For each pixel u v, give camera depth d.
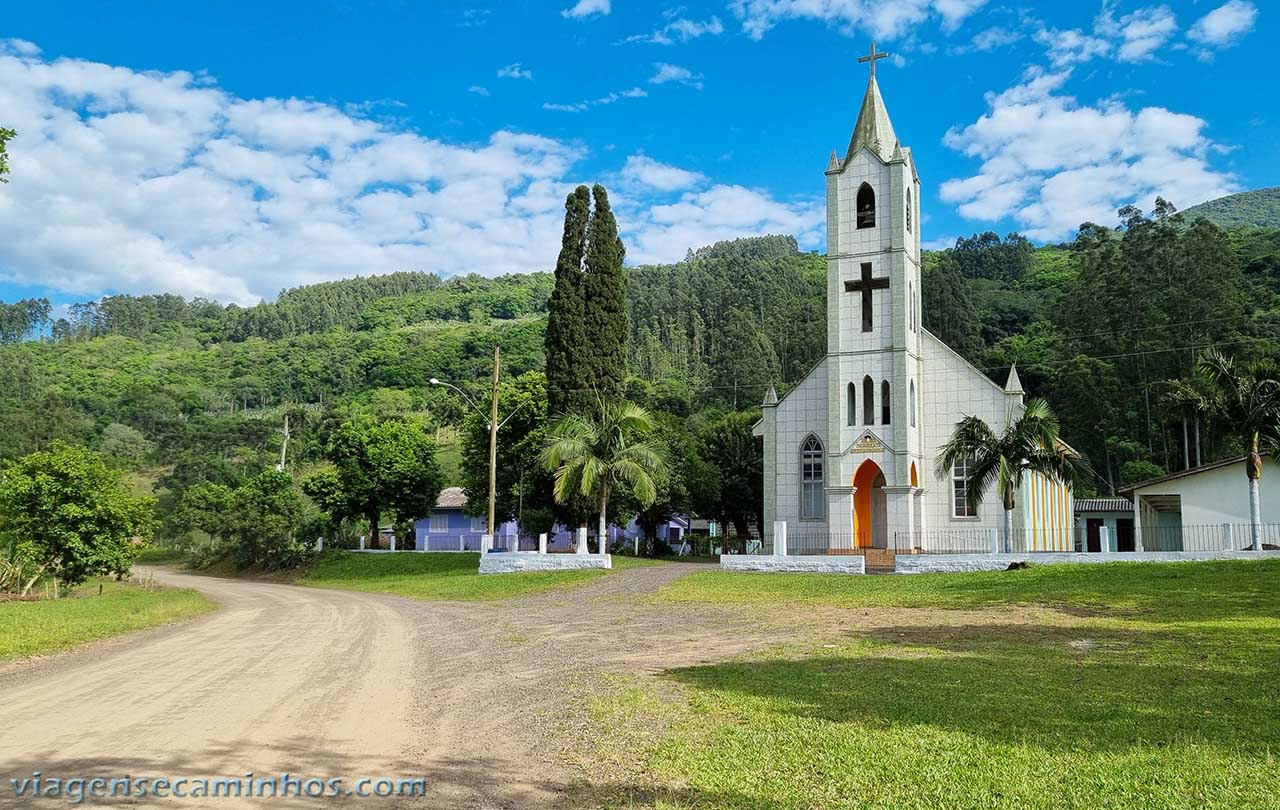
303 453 120.00
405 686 13.91
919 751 9.37
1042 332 93.25
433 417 131.12
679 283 179.25
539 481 52.38
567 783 8.45
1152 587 23.61
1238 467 35.19
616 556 49.69
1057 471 33.28
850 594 27.31
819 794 8.02
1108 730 10.11
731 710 11.51
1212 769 8.54
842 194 43.50
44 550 38.50
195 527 83.62
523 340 170.25
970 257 135.38
